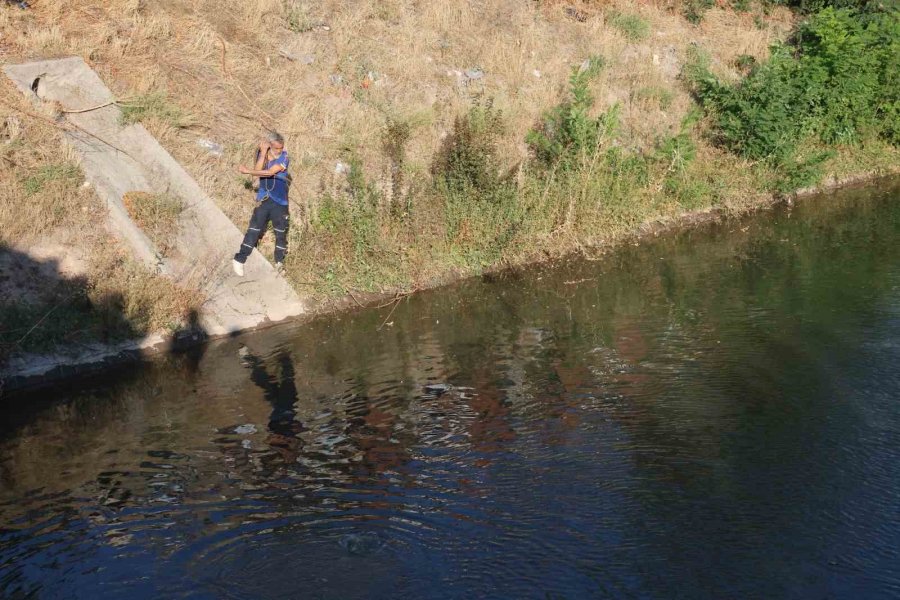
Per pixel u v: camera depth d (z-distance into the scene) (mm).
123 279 9773
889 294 10352
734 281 11320
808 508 6137
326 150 12672
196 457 7180
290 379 8789
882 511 6074
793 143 15977
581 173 13453
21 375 8797
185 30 13758
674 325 9852
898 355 8578
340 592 5410
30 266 9508
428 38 15789
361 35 15266
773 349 8953
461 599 5324
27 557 5879
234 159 12102
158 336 9656
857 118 17047
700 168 15141
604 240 13227
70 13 13008
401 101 14102
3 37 11906
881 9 19906
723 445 7023
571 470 6719
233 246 10898
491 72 15547
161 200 10656
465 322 10336
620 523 6023
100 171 10641
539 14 17828
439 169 12766
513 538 5887
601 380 8422
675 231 13875
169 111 12023
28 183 10070
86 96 11578
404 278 11477
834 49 16719
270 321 10430
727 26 19875
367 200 11914
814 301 10312
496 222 12445
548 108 14945
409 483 6617
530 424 7535
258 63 13781
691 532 5895
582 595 5340
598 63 16547
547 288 11477
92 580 5613
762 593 5316
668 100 16422
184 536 6051
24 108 10820
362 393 8359
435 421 7680
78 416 8125
